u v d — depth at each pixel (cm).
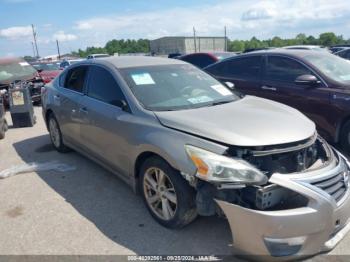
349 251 314
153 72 442
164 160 337
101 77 459
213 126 323
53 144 624
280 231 272
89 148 481
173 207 347
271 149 298
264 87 637
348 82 552
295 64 606
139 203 416
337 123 539
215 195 296
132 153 377
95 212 398
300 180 286
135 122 373
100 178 493
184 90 424
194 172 303
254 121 337
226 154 299
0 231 365
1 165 568
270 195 281
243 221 282
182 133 329
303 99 577
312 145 331
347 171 329
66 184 477
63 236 353
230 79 696
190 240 337
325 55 633
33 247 336
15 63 1178
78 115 488
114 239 344
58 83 578
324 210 279
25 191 461
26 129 838
